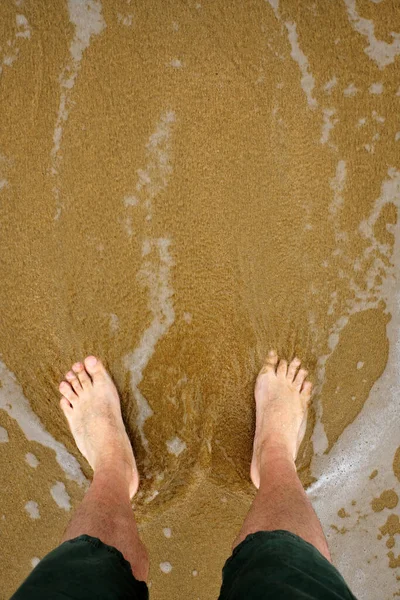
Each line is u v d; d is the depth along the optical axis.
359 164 1.20
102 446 1.15
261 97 1.18
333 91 1.18
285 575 0.74
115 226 1.19
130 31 1.16
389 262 1.23
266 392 1.21
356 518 1.29
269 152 1.19
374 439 1.27
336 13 1.17
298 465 1.28
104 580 0.76
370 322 1.24
